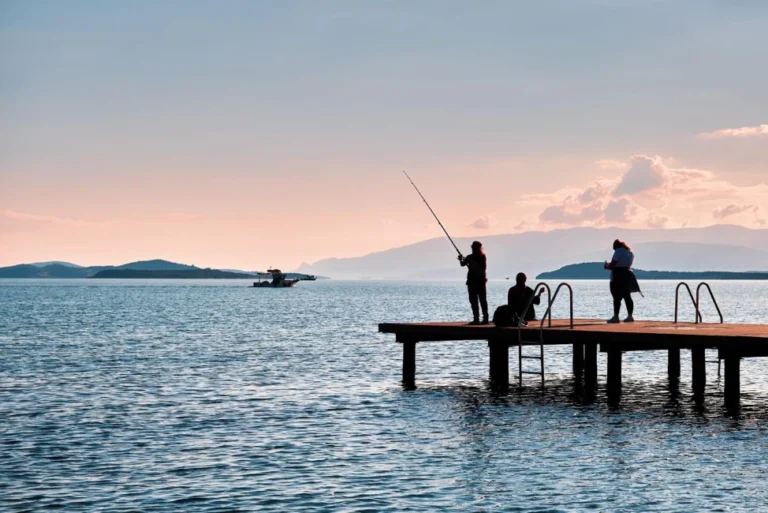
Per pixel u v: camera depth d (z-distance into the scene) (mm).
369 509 13680
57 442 18531
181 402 24062
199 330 55562
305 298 148125
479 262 26844
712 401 24047
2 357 36844
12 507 13781
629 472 15766
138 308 93625
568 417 21438
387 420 21109
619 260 26938
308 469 16125
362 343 44438
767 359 35062
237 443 18406
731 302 124438
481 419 21172
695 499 14086
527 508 13703
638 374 30688
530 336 25141
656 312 87625
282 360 35656
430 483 15133
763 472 15719
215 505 13891
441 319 71312
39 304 105500
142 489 14797
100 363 34469
